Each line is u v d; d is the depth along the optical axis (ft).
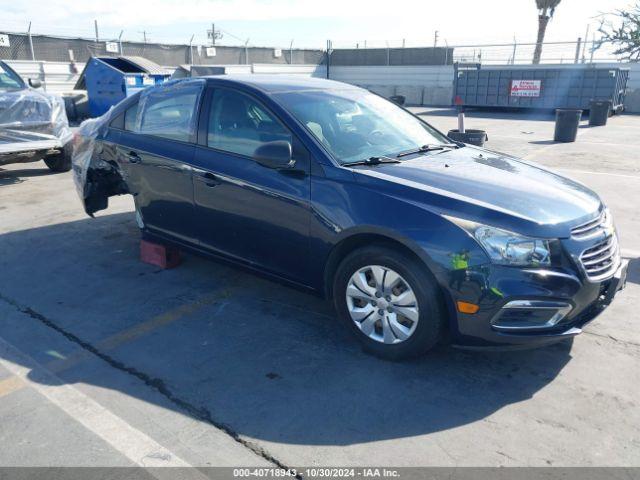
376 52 94.99
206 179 13.58
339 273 11.56
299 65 94.17
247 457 8.63
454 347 10.70
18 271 16.40
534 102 71.77
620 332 12.50
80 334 12.62
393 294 10.86
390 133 13.80
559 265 9.95
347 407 9.87
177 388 10.50
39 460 8.55
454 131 28.35
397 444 8.91
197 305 14.07
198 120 14.12
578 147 40.40
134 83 52.60
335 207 11.21
